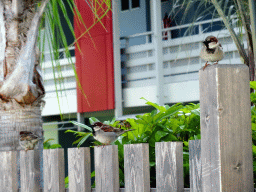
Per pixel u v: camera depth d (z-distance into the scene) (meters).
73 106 10.42
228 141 1.99
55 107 10.70
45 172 2.91
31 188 2.95
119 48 9.80
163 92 9.33
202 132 2.07
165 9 10.23
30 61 3.44
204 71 2.07
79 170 2.73
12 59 3.48
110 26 9.70
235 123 2.01
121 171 3.44
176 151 2.29
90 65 9.96
